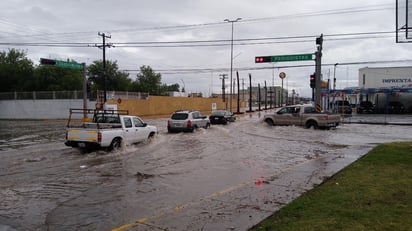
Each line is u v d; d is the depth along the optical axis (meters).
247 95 157.88
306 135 20.73
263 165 10.84
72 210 6.22
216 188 7.78
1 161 11.53
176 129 22.31
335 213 5.31
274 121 27.38
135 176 9.17
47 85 60.53
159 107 53.94
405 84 56.31
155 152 13.63
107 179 8.80
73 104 44.03
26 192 7.54
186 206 6.34
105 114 14.92
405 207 5.52
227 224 5.30
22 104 46.97
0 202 6.79
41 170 10.00
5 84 60.31
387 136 20.09
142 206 6.43
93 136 13.20
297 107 26.56
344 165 10.41
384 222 4.82
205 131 23.33
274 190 7.44
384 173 8.30
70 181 8.59
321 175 8.96
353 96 67.50
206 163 11.20
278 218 5.25
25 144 16.55
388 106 51.34
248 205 6.34
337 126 27.44
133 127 15.23
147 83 96.94
